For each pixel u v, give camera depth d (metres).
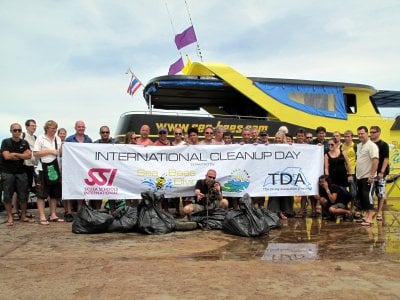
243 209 6.28
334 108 11.29
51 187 7.54
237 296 3.30
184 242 5.62
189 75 10.84
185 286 3.55
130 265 4.27
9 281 3.71
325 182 7.93
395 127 11.98
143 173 7.59
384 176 7.69
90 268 4.14
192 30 12.90
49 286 3.56
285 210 8.34
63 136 9.12
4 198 7.15
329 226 7.11
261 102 10.62
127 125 9.42
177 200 8.29
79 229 6.30
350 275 3.89
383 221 7.70
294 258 4.64
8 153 7.11
